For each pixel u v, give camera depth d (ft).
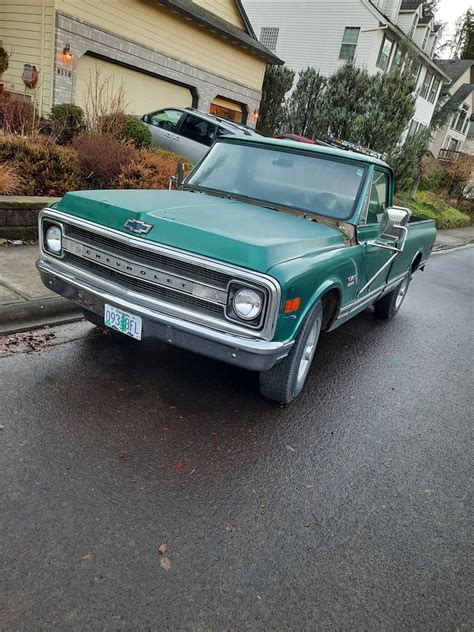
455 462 11.59
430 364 17.99
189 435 10.55
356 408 13.38
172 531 7.86
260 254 9.08
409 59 70.03
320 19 80.64
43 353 12.92
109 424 10.39
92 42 39.37
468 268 44.98
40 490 8.20
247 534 8.10
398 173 66.33
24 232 20.71
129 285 10.37
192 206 11.48
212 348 9.64
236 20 57.21
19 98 35.53
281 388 11.76
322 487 9.70
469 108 134.00
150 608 6.48
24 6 37.52
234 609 6.69
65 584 6.61
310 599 7.07
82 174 26.30
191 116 36.29
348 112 59.31
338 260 11.49
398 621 6.99
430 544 8.68
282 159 14.38
